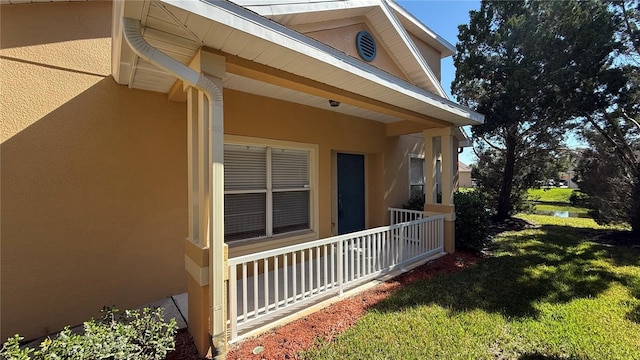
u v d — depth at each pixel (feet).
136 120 11.89
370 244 14.06
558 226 30.81
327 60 9.43
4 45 9.73
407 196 25.55
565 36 23.66
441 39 27.37
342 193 21.15
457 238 19.97
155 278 12.35
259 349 8.87
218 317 8.32
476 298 12.56
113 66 10.43
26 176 9.96
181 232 12.93
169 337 7.77
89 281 11.03
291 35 8.41
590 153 28.63
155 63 7.25
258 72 9.48
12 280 9.77
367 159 23.03
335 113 18.83
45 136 10.25
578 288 13.83
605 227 28.84
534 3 26.73
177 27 7.22
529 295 12.96
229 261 9.00
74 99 10.75
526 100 25.66
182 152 12.92
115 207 11.51
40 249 10.19
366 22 13.73
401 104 14.30
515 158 32.32
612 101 23.15
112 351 6.66
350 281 12.94
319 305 11.59
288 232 16.81
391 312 11.23
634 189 24.43
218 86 8.46
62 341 6.50
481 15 28.50
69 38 10.75
